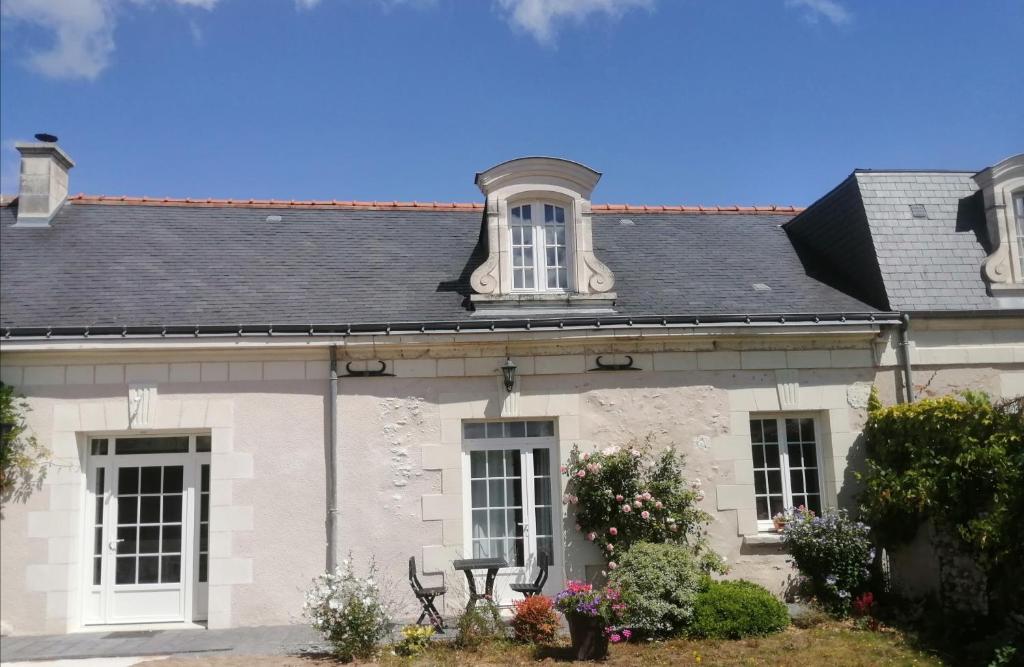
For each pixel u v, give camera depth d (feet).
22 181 35.32
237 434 28.50
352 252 34.78
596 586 29.25
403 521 28.86
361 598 23.94
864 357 31.83
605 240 37.63
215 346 28.14
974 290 33.17
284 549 28.17
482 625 24.84
